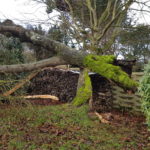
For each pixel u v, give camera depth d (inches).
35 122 154.3
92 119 162.7
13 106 172.4
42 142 120.2
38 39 218.2
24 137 127.2
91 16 367.9
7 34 232.2
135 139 128.6
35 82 277.7
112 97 226.1
